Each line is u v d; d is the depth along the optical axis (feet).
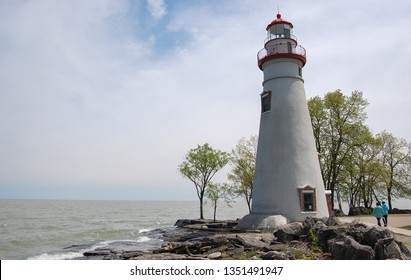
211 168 171.22
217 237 69.21
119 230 160.25
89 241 123.13
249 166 152.05
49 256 87.04
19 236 140.26
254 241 64.80
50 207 540.52
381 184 164.45
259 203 93.61
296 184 90.27
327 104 144.56
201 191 171.42
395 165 166.91
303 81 101.60
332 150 144.56
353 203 182.60
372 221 95.66
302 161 92.27
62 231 159.63
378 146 159.33
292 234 65.51
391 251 43.32
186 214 357.41
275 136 94.73
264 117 99.04
